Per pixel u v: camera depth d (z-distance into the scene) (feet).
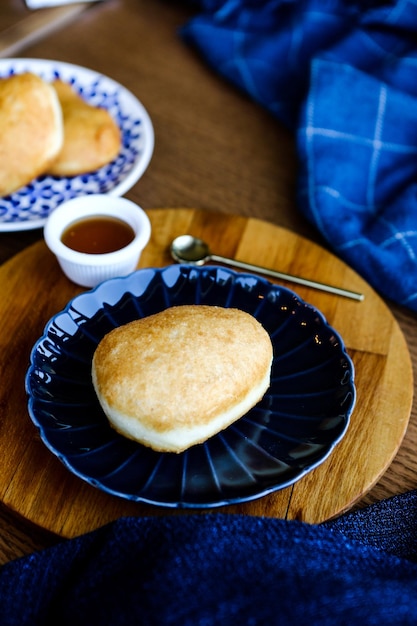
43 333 1.51
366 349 1.61
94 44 2.56
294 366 1.53
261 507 1.33
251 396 1.39
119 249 1.69
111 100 2.22
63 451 1.32
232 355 1.37
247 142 2.24
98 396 1.37
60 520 1.31
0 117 1.89
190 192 2.05
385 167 2.07
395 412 1.49
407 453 1.49
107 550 1.20
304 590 1.13
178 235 1.83
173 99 2.37
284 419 1.44
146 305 1.62
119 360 1.35
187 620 1.08
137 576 1.15
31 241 1.89
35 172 1.94
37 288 1.69
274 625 1.09
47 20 2.61
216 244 1.82
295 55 2.36
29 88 1.94
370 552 1.22
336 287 1.73
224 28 2.45
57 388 1.45
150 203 2.00
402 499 1.39
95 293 1.58
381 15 2.30
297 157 2.08
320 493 1.36
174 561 1.15
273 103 2.32
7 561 1.31
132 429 1.33
